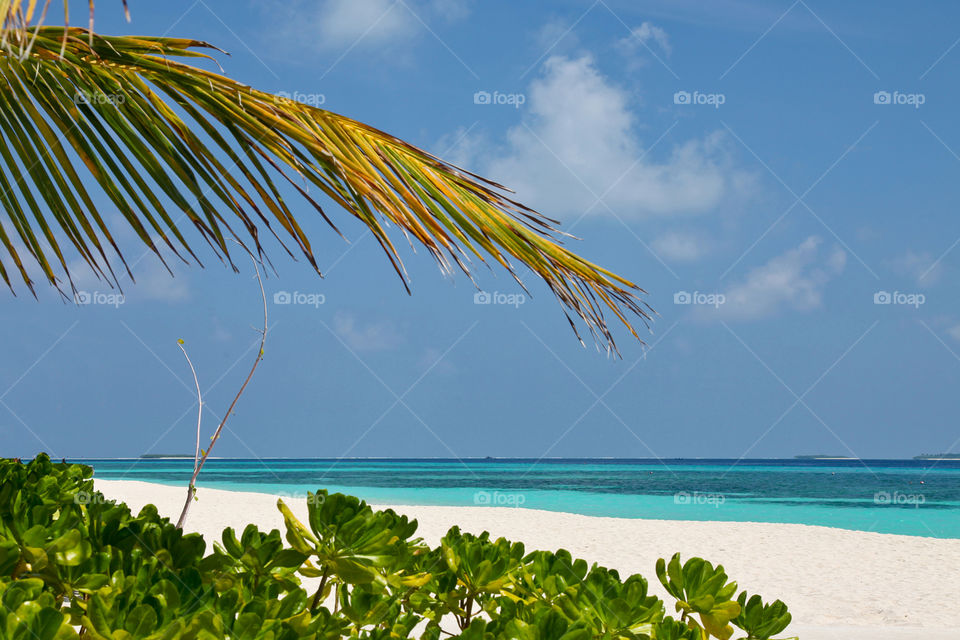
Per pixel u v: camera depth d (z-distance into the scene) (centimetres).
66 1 133
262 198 204
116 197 208
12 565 131
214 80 199
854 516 2394
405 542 168
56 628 106
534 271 218
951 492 3722
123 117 202
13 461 334
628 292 218
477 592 171
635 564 1004
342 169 195
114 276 226
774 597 812
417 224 207
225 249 206
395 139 217
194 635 112
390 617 159
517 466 10206
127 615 111
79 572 137
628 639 143
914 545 1223
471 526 1386
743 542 1238
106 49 196
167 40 197
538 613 137
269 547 153
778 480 5134
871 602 789
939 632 514
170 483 3731
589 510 2455
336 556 151
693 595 163
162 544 155
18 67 198
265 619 125
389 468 8506
